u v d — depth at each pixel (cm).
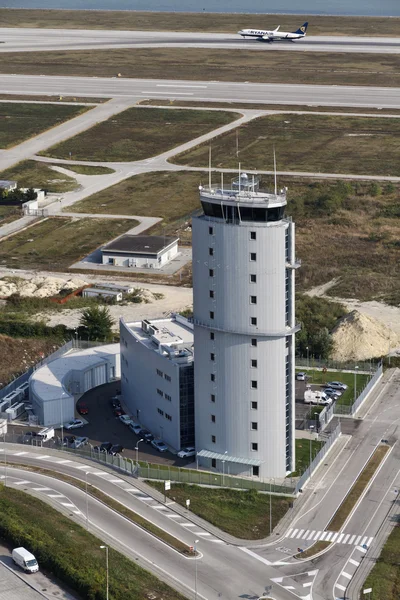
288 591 14612
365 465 19012
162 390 19850
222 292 18000
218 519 16825
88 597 14262
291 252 17950
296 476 18562
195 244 18275
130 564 15138
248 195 17900
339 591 14625
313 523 16788
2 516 16338
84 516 16825
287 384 18400
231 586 14725
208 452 18850
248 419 18362
